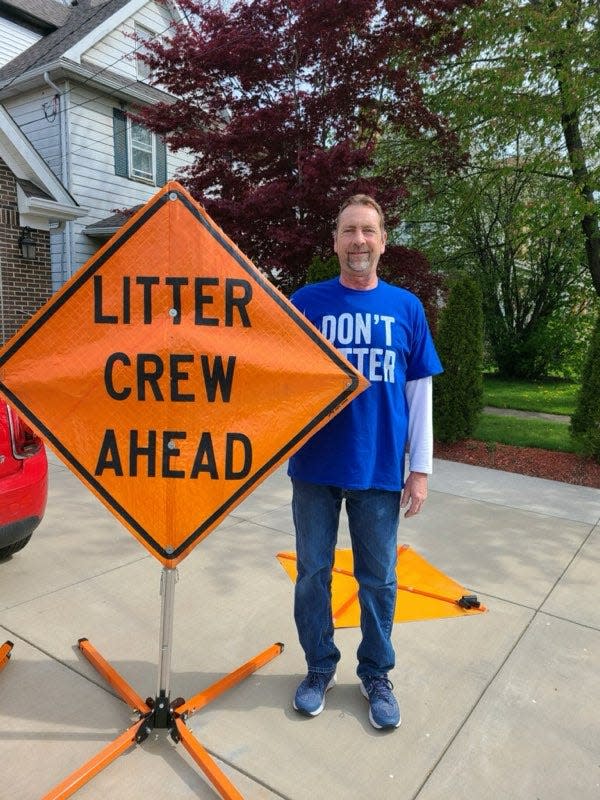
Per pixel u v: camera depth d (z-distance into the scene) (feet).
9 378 6.30
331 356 6.13
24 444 10.11
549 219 33.63
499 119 31.50
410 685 8.23
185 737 6.72
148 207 6.13
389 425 6.96
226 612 10.00
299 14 23.67
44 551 12.11
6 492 9.65
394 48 25.18
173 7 44.68
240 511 15.01
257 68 24.63
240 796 6.05
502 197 45.27
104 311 6.25
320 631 7.52
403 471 7.29
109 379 6.27
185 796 6.27
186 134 27.55
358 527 7.23
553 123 29.78
